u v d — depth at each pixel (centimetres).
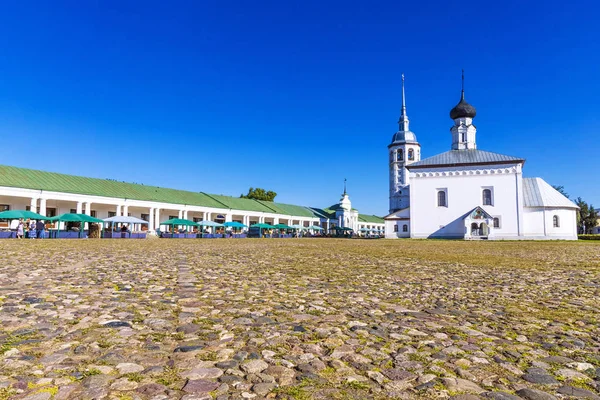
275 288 783
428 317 560
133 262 1280
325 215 9631
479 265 1350
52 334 446
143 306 598
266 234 7106
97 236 4431
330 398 300
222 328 484
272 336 453
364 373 350
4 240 3177
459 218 5631
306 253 1869
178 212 6316
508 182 5478
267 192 10219
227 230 6938
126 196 5316
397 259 1562
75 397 294
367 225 11181
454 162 5703
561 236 5388
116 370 347
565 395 312
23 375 331
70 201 4800
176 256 1577
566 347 430
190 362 369
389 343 434
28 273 954
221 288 773
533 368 367
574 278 1011
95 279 866
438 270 1171
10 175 4297
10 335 439
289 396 302
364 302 658
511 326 518
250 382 327
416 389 319
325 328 489
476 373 353
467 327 507
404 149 8231
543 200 5488
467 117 6400
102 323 495
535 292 786
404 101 8462
